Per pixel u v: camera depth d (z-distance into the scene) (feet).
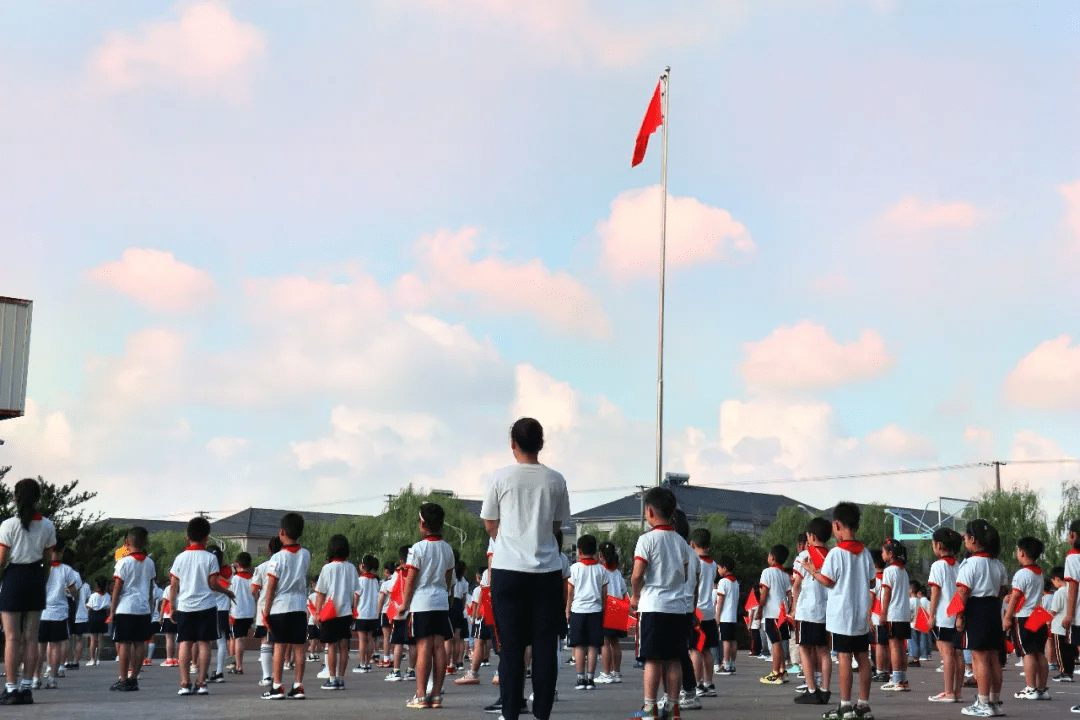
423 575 36.04
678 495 311.68
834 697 43.14
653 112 103.86
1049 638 56.24
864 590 32.04
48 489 123.13
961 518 188.75
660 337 99.09
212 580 42.68
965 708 35.81
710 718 33.42
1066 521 183.93
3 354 108.47
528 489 24.91
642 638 29.91
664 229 101.60
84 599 65.51
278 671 40.01
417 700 35.45
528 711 36.01
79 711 33.60
